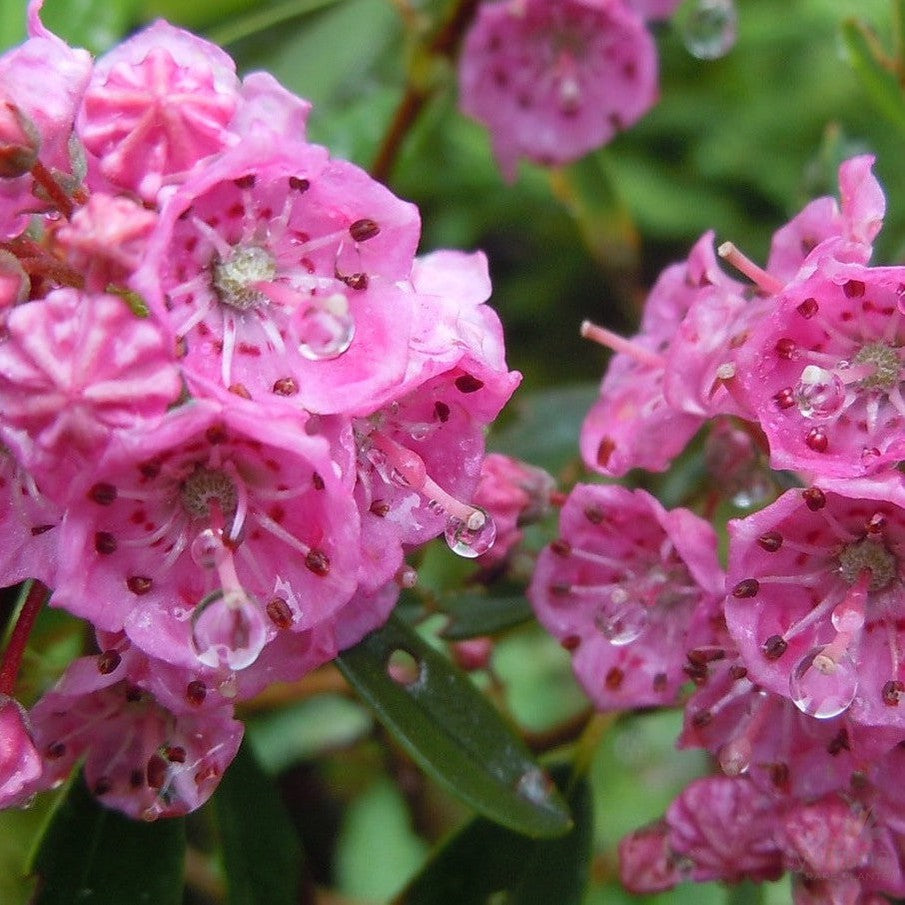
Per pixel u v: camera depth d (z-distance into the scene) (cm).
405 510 10
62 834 12
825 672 10
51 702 11
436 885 12
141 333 9
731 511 13
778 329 10
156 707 11
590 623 11
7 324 10
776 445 10
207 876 15
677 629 11
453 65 15
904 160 20
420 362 10
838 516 10
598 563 11
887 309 10
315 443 9
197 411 9
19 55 10
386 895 16
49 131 10
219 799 12
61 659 13
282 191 10
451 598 12
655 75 15
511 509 12
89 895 12
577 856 12
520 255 22
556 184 16
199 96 10
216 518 10
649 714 12
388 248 10
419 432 10
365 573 10
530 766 11
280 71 15
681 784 17
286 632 10
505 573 12
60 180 10
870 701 10
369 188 10
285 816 12
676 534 11
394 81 16
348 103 15
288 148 10
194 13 15
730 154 21
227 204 10
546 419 14
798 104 21
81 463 10
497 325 11
